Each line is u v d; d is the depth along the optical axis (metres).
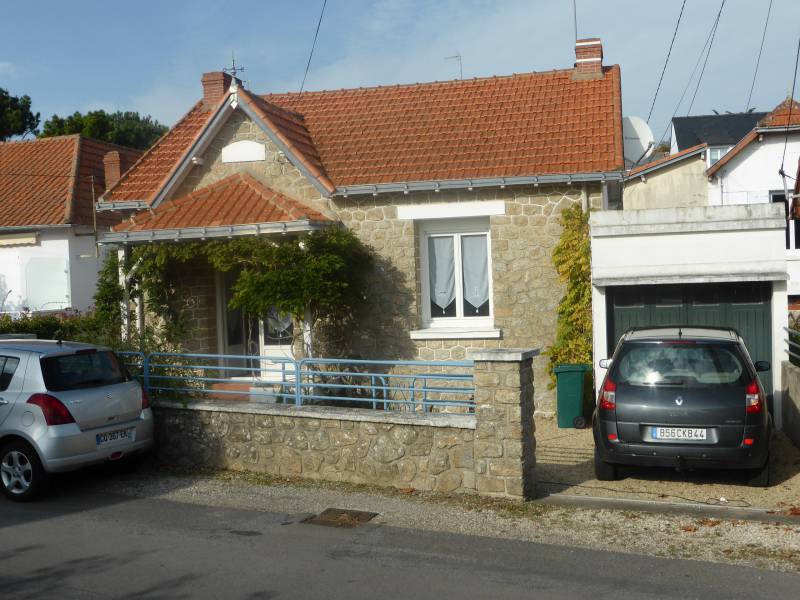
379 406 13.45
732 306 11.80
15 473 8.82
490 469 8.40
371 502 8.38
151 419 9.78
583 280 12.49
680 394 8.23
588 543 6.91
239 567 6.44
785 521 7.34
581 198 12.73
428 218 13.33
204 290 14.31
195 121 16.62
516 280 13.01
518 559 6.52
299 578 6.16
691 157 22.70
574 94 15.06
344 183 13.52
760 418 8.12
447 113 15.31
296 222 12.31
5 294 22.25
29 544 7.18
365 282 13.50
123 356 11.09
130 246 13.41
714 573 6.10
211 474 9.84
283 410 9.60
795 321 14.97
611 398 8.48
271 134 13.79
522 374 8.34
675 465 8.22
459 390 8.78
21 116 42.53
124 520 7.95
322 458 9.38
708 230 11.44
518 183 12.67
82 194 22.73
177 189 14.35
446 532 7.31
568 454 10.36
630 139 17.44
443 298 13.84
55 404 8.74
